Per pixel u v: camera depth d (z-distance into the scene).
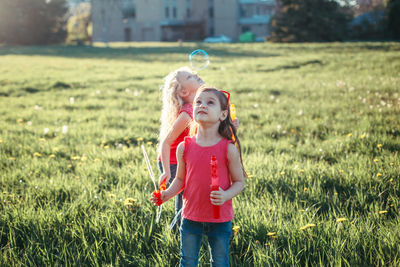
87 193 3.96
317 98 10.97
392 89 11.35
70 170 5.00
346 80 14.07
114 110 9.59
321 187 4.05
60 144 6.34
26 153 5.72
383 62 19.27
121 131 7.09
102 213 3.39
